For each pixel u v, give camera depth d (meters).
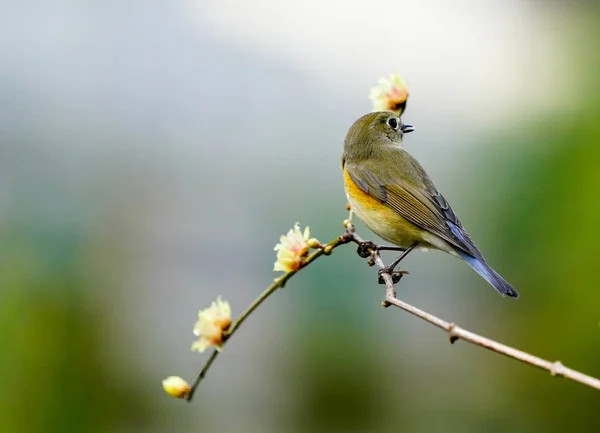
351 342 12.38
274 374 12.53
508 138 12.29
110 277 12.84
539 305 11.52
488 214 12.01
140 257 13.17
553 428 11.51
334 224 12.80
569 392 11.36
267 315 12.84
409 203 8.55
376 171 8.80
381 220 8.64
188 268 13.15
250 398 12.40
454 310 12.45
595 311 11.04
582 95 11.96
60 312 12.08
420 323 12.52
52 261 12.48
